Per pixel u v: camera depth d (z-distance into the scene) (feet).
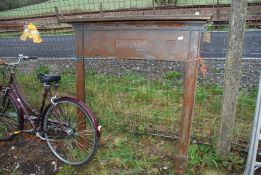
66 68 18.20
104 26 9.55
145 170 10.36
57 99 10.49
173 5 27.09
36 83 15.62
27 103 12.19
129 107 14.16
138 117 13.48
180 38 8.63
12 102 11.75
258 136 8.90
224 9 26.53
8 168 10.83
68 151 11.57
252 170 9.28
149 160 10.91
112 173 10.29
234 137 11.48
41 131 11.28
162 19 8.38
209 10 28.22
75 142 11.35
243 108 13.69
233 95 9.65
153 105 14.52
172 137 12.18
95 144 10.02
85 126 10.93
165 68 18.83
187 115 9.39
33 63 18.56
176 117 13.41
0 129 12.83
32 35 12.21
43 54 21.70
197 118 13.12
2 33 19.12
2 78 13.89
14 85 12.04
